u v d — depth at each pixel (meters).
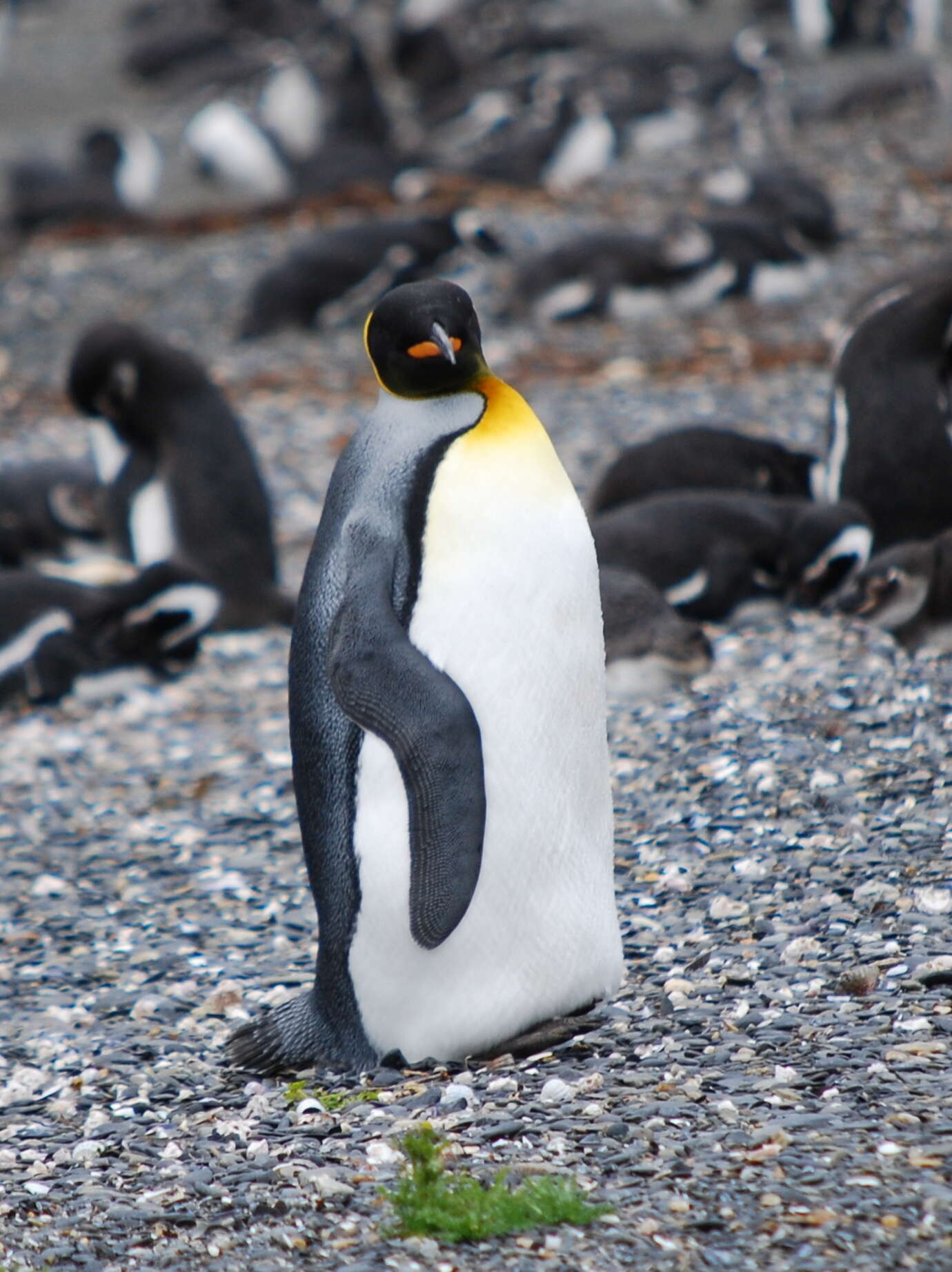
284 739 28.20
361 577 14.94
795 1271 11.13
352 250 60.38
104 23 143.75
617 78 99.56
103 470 37.34
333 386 54.75
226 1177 13.89
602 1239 11.85
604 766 15.84
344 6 141.12
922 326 30.83
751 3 127.44
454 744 14.38
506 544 14.90
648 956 17.75
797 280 58.19
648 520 30.64
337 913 15.61
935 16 111.94
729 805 21.34
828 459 32.78
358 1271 11.91
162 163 96.94
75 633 31.91
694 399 48.00
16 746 29.30
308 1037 16.33
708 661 26.50
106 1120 15.80
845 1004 15.64
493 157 79.06
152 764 27.62
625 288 56.94
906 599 26.55
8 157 98.38
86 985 19.56
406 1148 13.31
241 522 35.91
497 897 15.25
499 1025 15.62
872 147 78.31
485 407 15.44
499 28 124.62
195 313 63.56
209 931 20.77
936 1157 12.33
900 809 20.44
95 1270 12.50
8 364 60.25
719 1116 13.56
